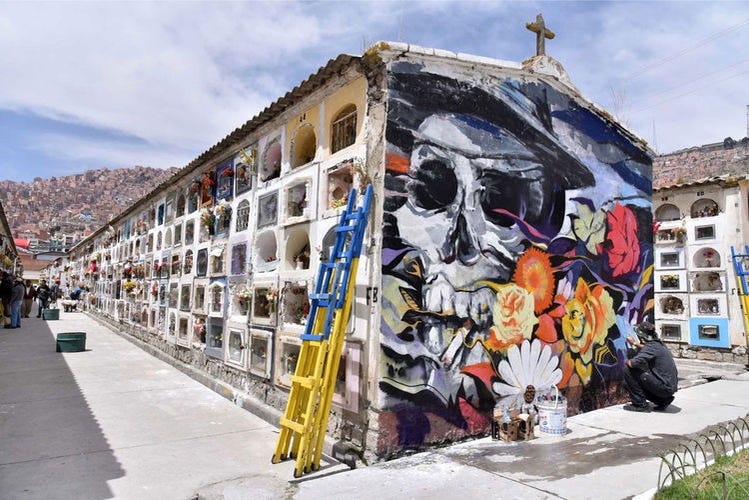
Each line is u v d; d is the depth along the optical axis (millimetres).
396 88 5188
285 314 6531
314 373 4641
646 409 6707
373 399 4832
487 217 5812
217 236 9078
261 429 6203
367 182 5176
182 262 10789
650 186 8234
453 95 5656
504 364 5781
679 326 13539
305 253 6594
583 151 7105
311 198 6129
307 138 6836
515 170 6164
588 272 6934
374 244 5020
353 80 5645
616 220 7469
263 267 7312
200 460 5070
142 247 14625
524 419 5480
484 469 4523
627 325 7449
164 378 9328
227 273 8469
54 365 10602
